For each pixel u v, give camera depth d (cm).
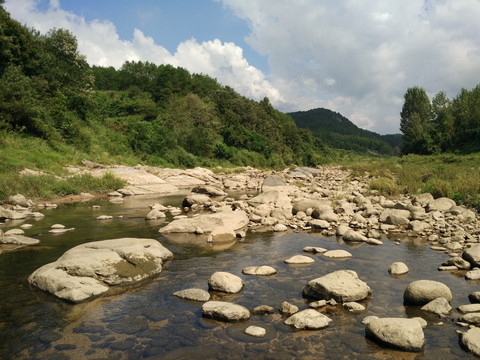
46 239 931
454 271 682
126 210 1458
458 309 502
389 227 1075
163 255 754
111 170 2398
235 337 433
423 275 659
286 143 8994
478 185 1549
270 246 886
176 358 389
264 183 2088
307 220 1215
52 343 421
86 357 391
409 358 388
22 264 720
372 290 585
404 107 7581
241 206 1434
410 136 6625
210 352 401
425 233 1019
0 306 523
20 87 2569
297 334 440
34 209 1461
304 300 549
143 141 3753
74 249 703
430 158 3706
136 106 5709
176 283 623
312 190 2027
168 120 5131
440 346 411
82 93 3884
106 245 728
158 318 486
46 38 3822
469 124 5131
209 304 502
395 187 1912
